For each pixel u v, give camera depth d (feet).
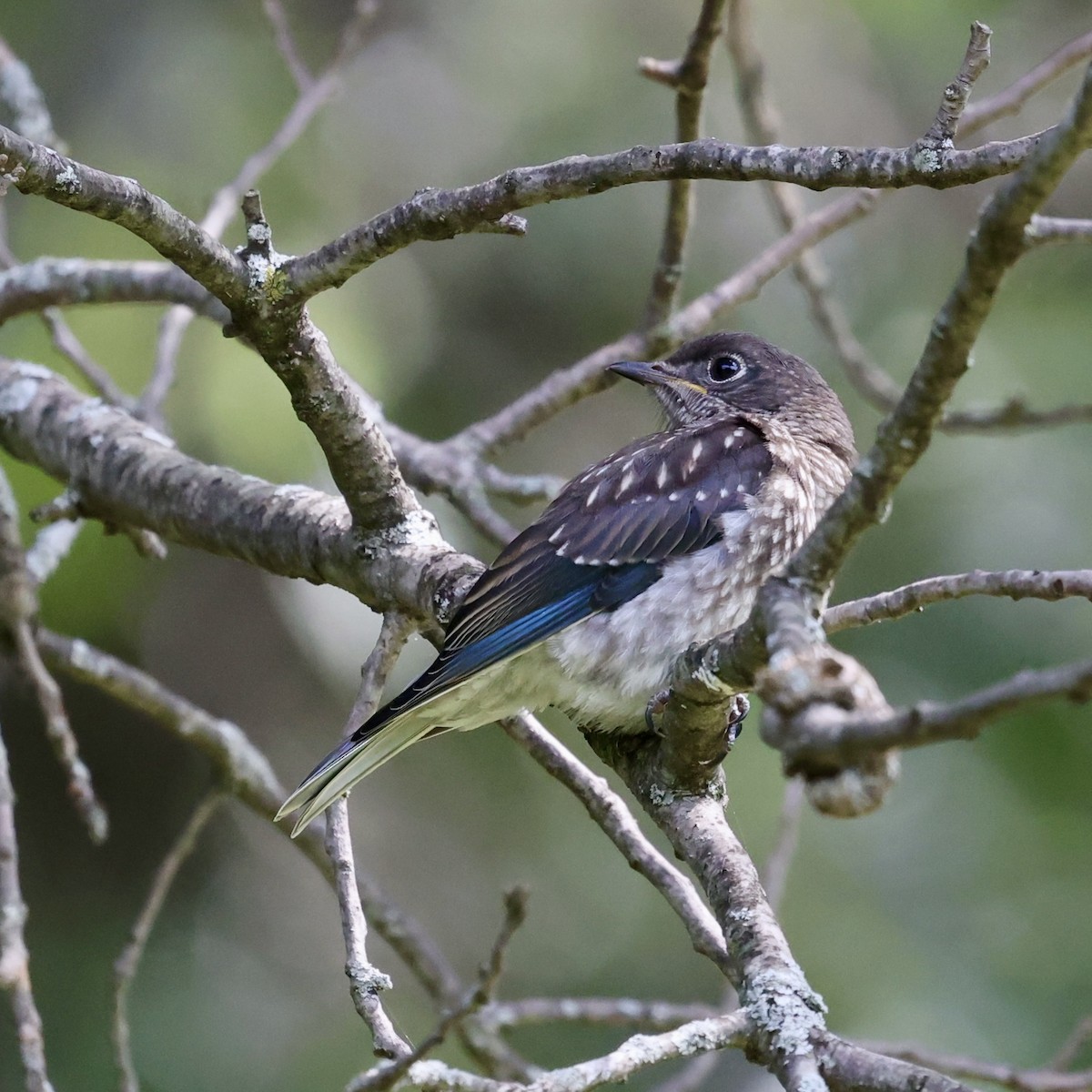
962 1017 40.04
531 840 45.47
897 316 46.62
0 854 23.67
